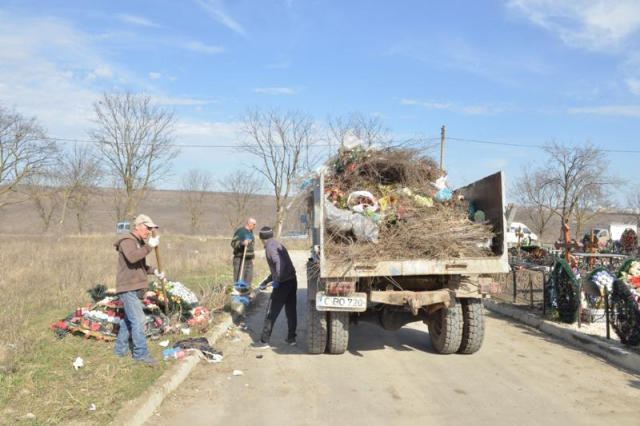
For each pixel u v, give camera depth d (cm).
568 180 3188
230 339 780
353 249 609
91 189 4300
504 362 654
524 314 919
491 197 673
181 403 502
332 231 635
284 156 3784
